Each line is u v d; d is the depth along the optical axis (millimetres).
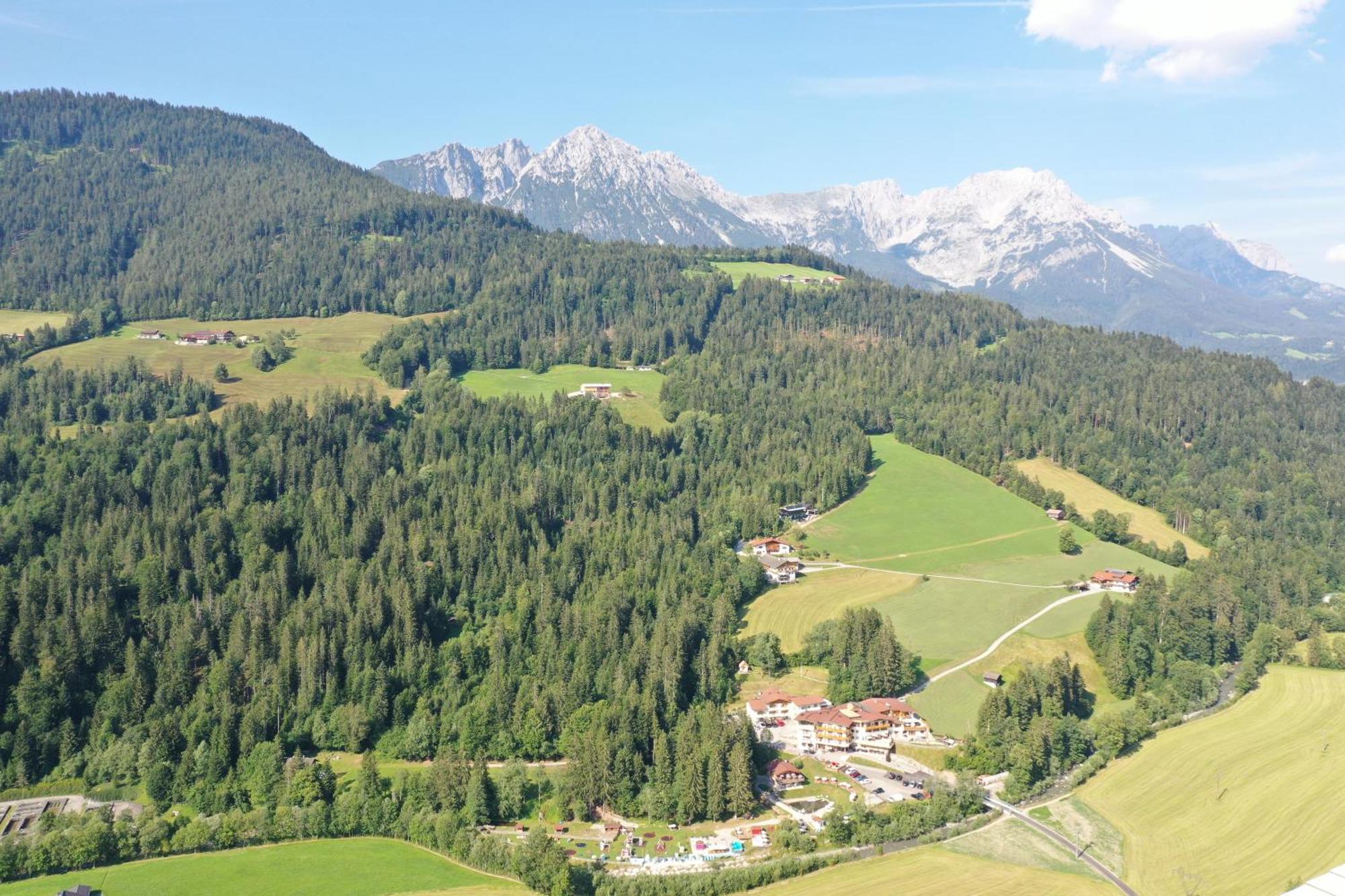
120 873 192750
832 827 198375
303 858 197000
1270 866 190750
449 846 198125
